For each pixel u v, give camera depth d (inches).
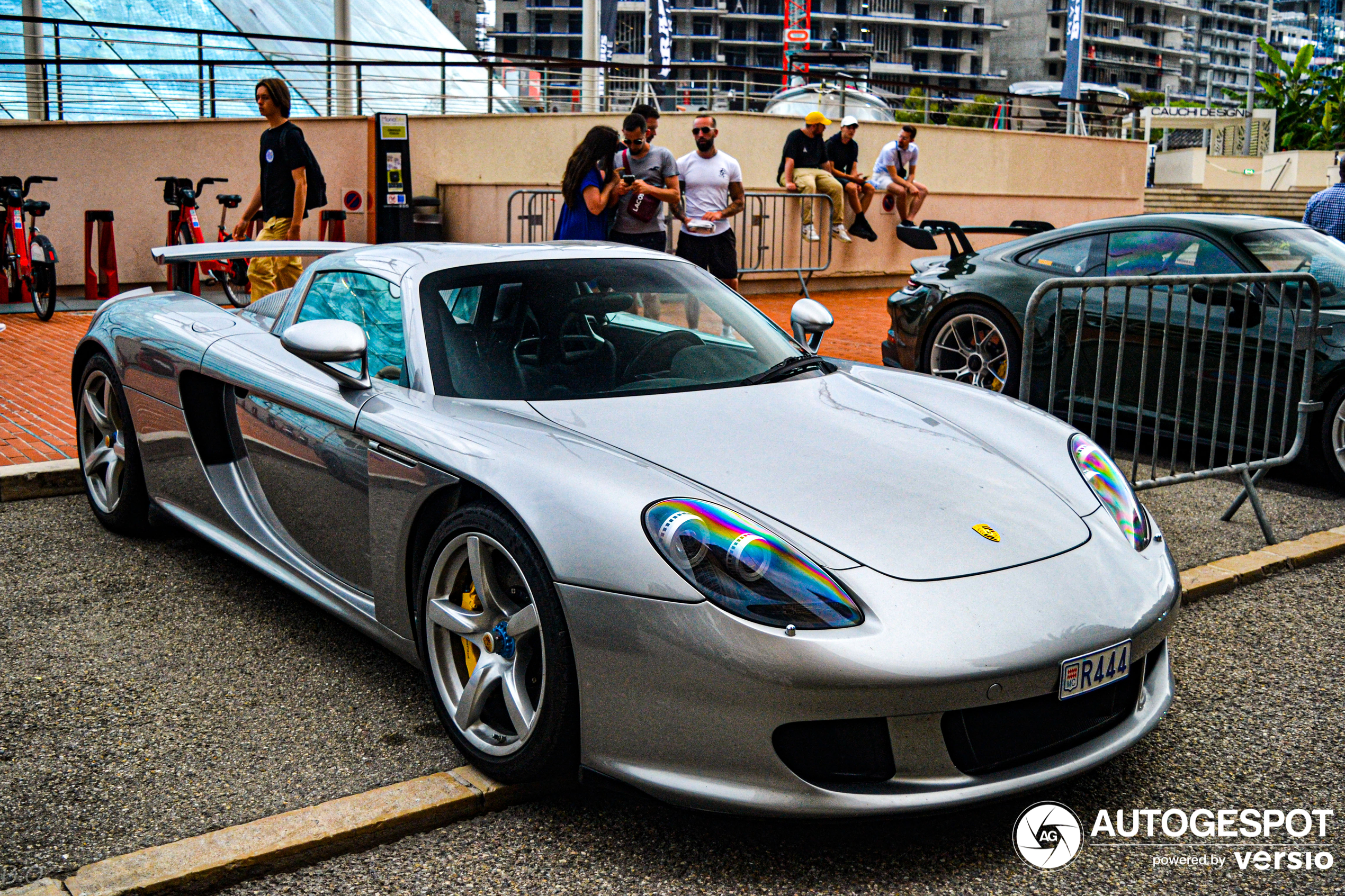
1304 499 215.5
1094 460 125.2
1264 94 1407.5
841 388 136.2
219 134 496.4
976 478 112.8
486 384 123.3
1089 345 244.8
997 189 696.4
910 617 92.0
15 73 538.3
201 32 526.0
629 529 96.0
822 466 109.8
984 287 264.7
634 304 140.3
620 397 123.7
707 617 91.3
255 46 709.9
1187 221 241.0
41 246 361.1
